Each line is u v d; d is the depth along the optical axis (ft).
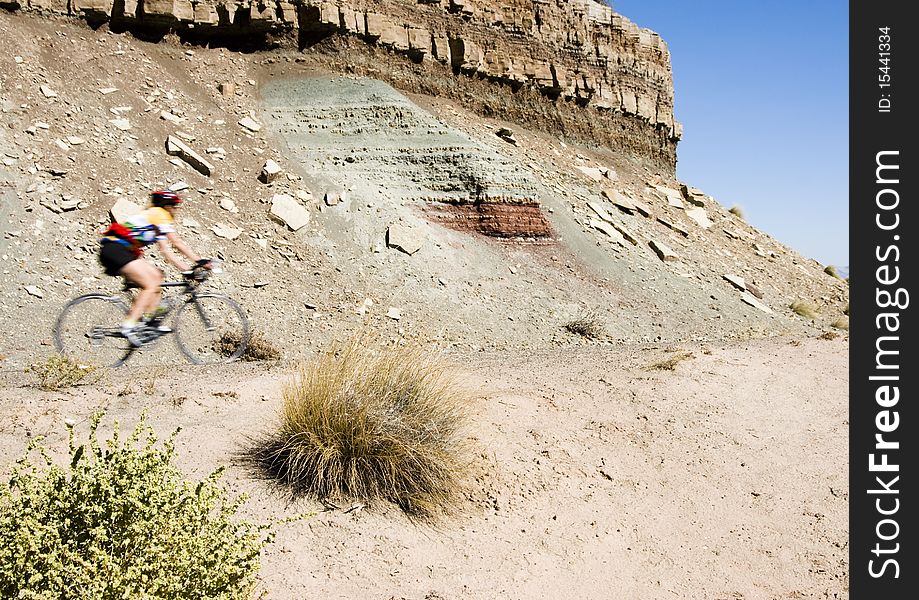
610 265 69.72
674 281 71.67
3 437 18.83
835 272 101.35
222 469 13.00
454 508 20.47
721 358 42.88
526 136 91.56
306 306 50.44
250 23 78.59
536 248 68.44
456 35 90.38
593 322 58.80
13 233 45.70
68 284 44.11
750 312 71.10
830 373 41.06
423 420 21.65
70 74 62.64
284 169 65.31
